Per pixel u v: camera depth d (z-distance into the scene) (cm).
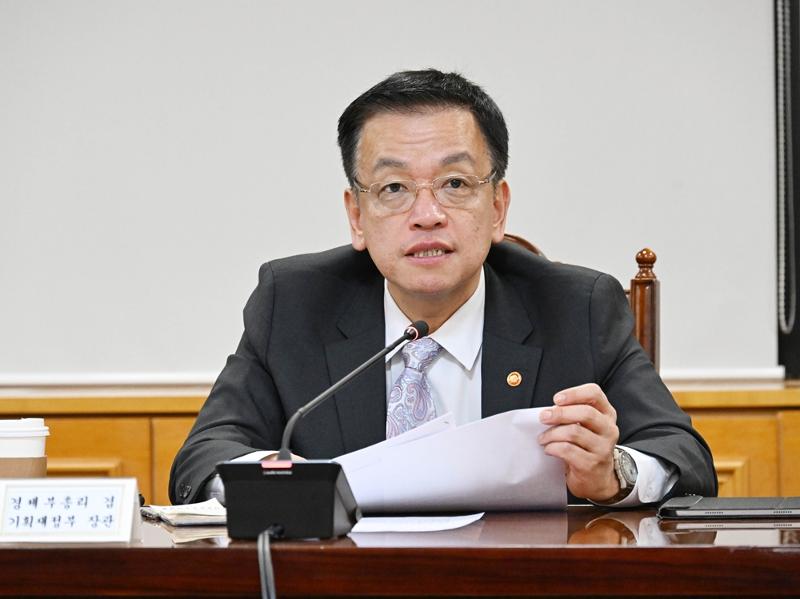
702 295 1162
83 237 1166
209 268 1163
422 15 1162
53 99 1166
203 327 1163
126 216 1165
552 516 469
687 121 1162
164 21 1166
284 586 358
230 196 1165
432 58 1162
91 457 988
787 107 1173
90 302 1163
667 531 405
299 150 1165
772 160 1161
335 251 651
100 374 1159
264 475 384
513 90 1162
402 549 357
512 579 355
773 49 1168
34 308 1163
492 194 574
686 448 538
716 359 1162
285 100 1165
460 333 602
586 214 1164
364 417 591
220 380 623
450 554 356
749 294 1162
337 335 616
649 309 795
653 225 1162
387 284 614
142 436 988
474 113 566
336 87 1166
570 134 1162
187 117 1165
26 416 988
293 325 618
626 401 586
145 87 1165
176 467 567
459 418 598
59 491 394
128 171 1164
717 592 353
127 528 388
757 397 974
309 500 382
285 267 644
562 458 468
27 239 1164
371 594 357
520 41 1162
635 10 1162
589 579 354
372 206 566
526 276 627
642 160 1162
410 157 556
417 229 556
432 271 559
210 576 360
